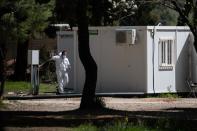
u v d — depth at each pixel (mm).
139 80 45812
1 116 30094
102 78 46719
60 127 25891
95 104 33562
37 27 49250
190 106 37969
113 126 24484
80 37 33188
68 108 35562
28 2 46719
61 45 48875
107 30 46312
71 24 37812
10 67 73250
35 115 30734
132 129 23891
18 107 35969
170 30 46750
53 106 36875
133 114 31453
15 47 73000
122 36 45625
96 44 46719
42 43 75812
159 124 25578
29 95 44562
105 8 36688
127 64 46094
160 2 37406
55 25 63500
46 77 58344
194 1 33062
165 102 41031
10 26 45938
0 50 37156
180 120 27859
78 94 45000
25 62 64125
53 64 59344
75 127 25531
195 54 47625
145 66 45531
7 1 44625
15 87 51875
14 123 27391
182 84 47375
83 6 33094
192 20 33531
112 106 37219
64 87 47438
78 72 47156
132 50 45969
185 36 47531
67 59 46438
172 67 46844
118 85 46438
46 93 46625
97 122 26938
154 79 45969
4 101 38531
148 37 45562
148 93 45625
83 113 31500
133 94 45219
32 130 25141
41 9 48500
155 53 46000
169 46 46719
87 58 33281
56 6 36625
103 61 46656
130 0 52125
